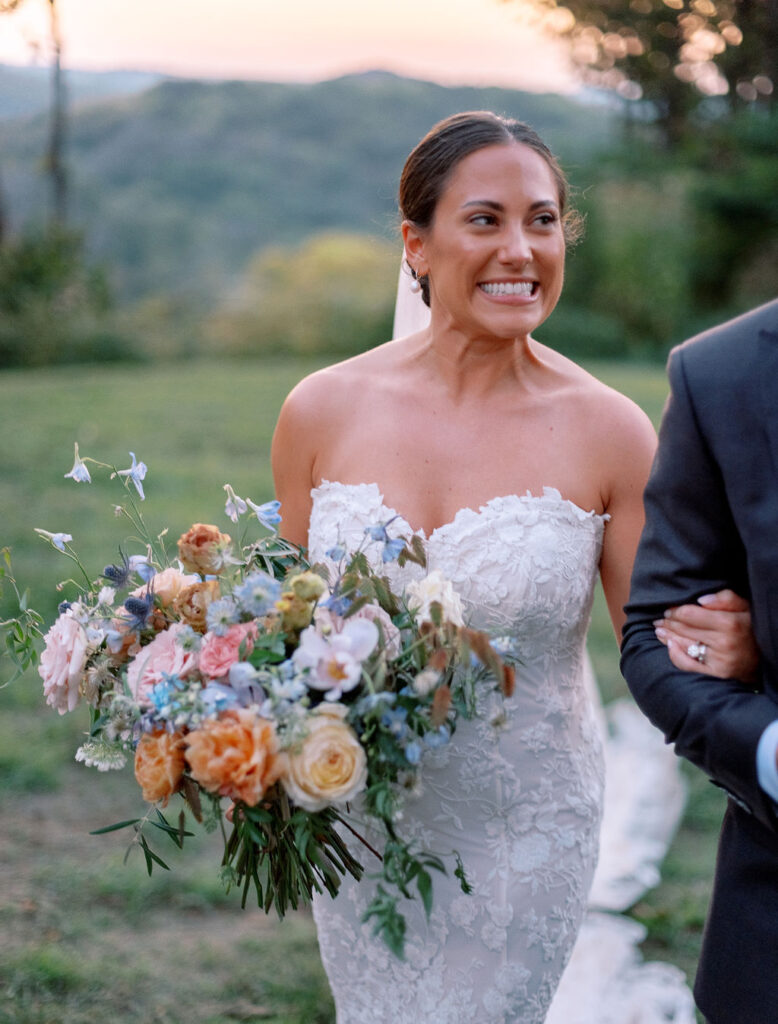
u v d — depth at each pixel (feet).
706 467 5.54
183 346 67.51
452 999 7.42
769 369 5.35
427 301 8.14
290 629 5.86
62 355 60.29
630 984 10.03
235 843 6.33
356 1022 7.81
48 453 31.78
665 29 65.67
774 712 5.25
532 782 7.38
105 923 11.35
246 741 5.49
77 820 13.24
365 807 6.13
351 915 7.63
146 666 6.06
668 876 12.48
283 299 74.90
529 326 7.26
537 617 7.25
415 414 7.72
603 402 7.65
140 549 21.98
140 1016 9.95
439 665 5.58
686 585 5.69
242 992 10.41
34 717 15.76
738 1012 5.65
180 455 32.58
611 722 15.60
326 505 7.69
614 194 71.05
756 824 5.61
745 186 69.00
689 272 70.18
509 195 7.07
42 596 18.76
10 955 10.62
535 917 7.45
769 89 69.21
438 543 7.31
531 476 7.47
